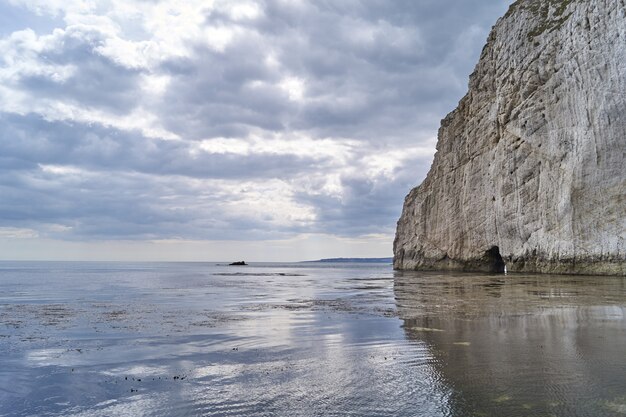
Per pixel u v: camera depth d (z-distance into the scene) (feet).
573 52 137.08
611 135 122.31
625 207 119.75
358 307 67.31
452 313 55.88
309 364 31.24
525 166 157.07
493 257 193.06
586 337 37.35
